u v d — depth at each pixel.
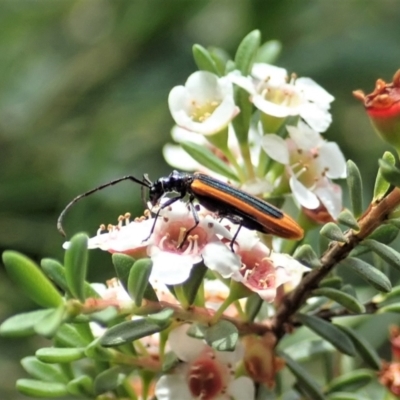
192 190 0.13
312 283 0.13
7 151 0.23
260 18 0.21
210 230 0.12
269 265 0.13
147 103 0.22
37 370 0.13
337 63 0.22
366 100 0.12
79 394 0.13
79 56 0.23
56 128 0.23
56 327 0.11
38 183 0.21
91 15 0.24
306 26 0.22
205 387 0.13
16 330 0.12
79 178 0.21
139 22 0.22
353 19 0.22
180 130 0.14
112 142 0.22
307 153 0.14
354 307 0.13
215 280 0.13
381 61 0.22
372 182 0.21
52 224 0.21
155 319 0.12
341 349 0.13
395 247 0.18
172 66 0.22
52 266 0.12
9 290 0.20
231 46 0.22
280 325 0.13
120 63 0.23
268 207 0.13
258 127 0.14
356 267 0.13
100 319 0.12
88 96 0.23
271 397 0.13
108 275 0.19
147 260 0.12
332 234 0.12
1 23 0.24
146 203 0.13
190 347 0.13
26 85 0.24
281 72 0.14
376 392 0.15
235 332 0.12
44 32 0.24
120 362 0.13
